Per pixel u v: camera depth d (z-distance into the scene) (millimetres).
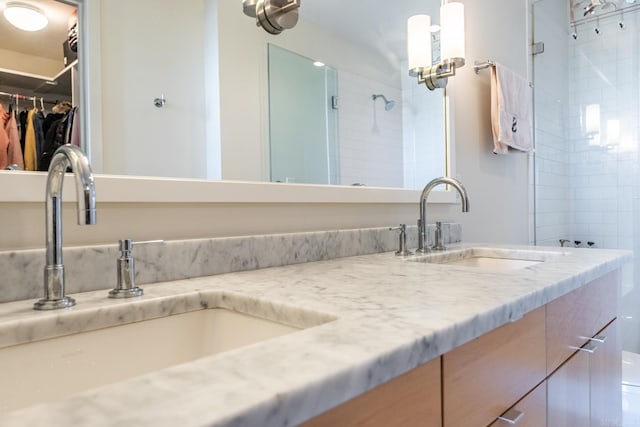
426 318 560
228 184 1023
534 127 2672
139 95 945
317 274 930
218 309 769
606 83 3059
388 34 1588
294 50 1279
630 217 2959
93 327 637
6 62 777
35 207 758
